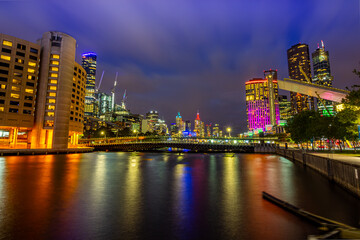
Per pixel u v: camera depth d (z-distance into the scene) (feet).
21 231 30.55
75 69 340.80
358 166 50.34
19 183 69.56
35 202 46.19
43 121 287.28
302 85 291.38
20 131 314.35
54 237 28.63
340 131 159.63
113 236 29.09
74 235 29.35
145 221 34.94
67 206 43.34
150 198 50.39
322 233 29.60
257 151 341.21
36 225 32.91
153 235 29.45
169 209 41.60
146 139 590.96
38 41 307.37
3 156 220.84
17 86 274.98
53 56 299.79
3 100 263.90
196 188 62.54
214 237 28.71
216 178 82.12
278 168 118.11
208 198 50.49
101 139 477.36
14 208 41.68
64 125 297.33
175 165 138.00
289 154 202.18
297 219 35.63
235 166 130.41
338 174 66.54
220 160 184.85
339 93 259.19
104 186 65.26
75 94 339.77
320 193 55.67
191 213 39.14
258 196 52.37
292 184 68.90
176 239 28.12
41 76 293.64
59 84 297.33
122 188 62.34
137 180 77.25
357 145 268.41
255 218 36.22
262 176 87.35
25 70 282.36
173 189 61.00
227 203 45.85
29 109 284.00
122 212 39.68
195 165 137.90
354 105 101.96
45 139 290.97
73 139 374.22
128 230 31.22
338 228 28.40
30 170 106.01
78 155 255.50
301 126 221.05
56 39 301.63
